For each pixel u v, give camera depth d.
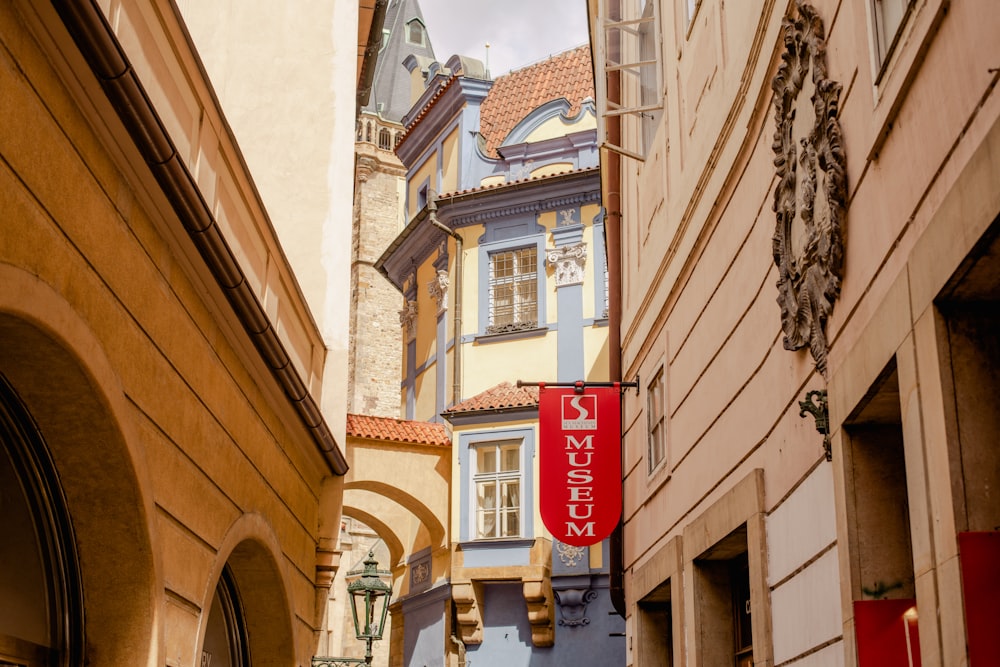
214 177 9.00
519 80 33.28
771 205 8.87
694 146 11.97
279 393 11.08
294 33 15.82
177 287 8.05
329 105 15.70
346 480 25.19
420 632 27.20
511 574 25.20
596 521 14.56
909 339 5.70
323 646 49.28
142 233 7.27
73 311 6.10
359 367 67.69
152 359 7.55
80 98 6.03
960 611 5.07
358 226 71.12
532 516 25.42
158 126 6.56
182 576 8.27
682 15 12.97
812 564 7.82
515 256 29.39
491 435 26.02
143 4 7.16
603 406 14.91
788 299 8.13
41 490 7.05
